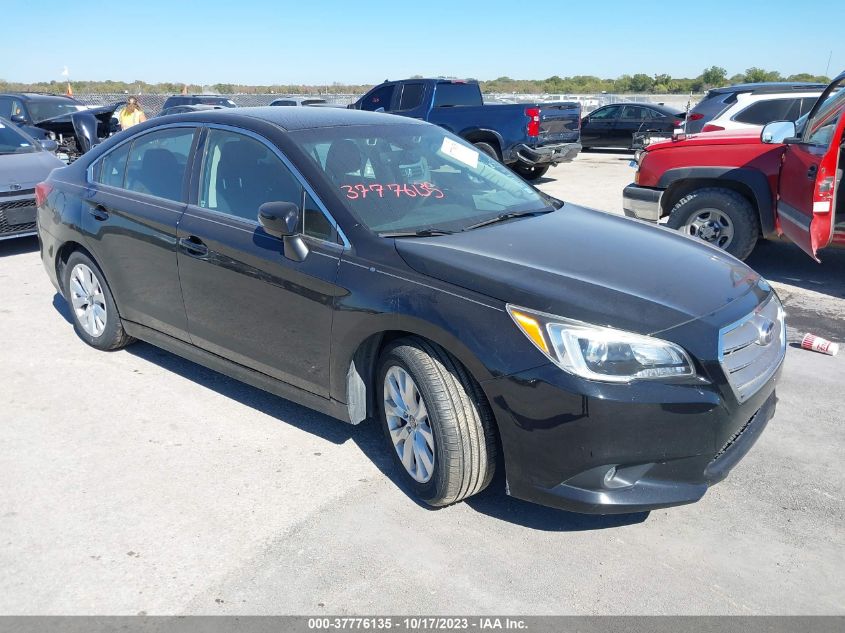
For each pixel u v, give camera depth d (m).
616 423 2.73
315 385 3.64
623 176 15.03
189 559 2.97
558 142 13.89
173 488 3.47
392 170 3.93
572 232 3.71
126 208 4.49
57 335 5.50
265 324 3.77
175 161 4.34
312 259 3.49
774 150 6.57
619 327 2.79
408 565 2.93
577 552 3.01
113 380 4.69
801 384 4.61
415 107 14.04
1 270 7.45
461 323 2.96
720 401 2.84
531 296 2.90
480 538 3.10
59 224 5.00
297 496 3.41
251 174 3.90
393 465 3.64
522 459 2.90
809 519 3.23
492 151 13.36
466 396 3.04
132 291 4.59
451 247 3.30
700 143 6.99
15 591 2.79
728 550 3.02
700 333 2.85
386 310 3.18
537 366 2.80
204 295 4.05
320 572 2.89
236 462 3.71
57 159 8.75
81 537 3.12
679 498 2.87
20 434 4.00
